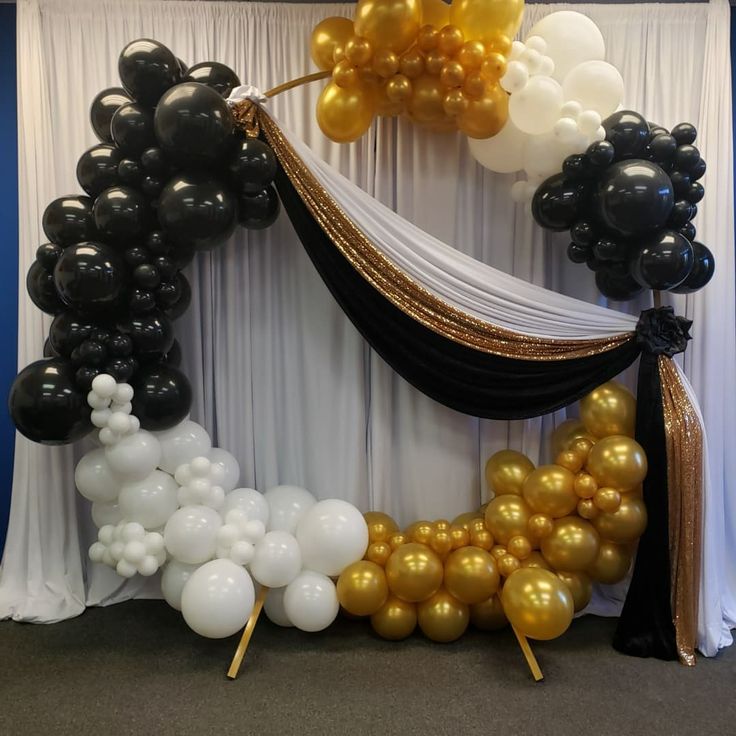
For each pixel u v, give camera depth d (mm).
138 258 2188
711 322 2623
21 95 2672
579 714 1996
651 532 2371
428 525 2471
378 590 2307
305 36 2697
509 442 2740
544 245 2678
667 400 2398
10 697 2062
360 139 2689
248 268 2699
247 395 2721
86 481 2299
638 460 2295
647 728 1932
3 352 2869
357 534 2346
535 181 2465
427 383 2551
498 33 2285
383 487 2711
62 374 2162
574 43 2363
